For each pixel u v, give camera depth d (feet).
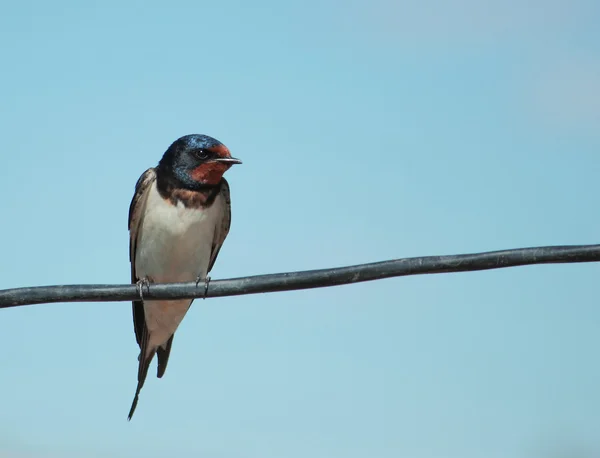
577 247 21.45
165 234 35.42
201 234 35.76
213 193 35.70
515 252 21.76
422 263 22.25
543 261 21.58
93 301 24.64
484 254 21.97
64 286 24.54
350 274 22.85
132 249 37.24
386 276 22.56
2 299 24.34
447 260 22.07
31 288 24.43
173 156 35.42
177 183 35.22
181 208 35.24
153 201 35.55
